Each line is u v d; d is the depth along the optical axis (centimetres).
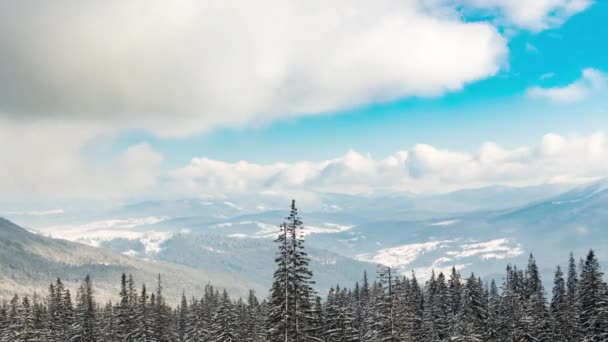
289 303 4866
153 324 10331
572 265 10994
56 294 11350
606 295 7831
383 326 6278
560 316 8500
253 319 9319
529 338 7888
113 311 11200
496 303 9531
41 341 10181
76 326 10756
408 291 9612
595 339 7731
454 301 9906
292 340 4844
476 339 7656
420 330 8769
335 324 7412
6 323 10844
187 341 10712
